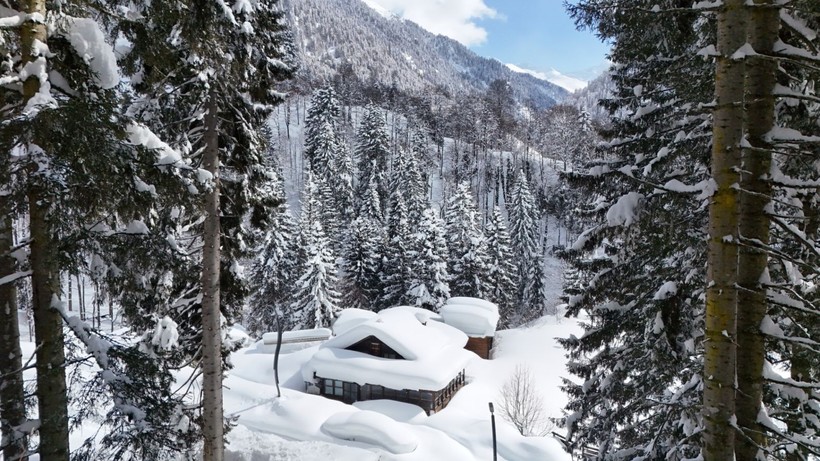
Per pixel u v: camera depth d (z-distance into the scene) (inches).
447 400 1294.3
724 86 185.6
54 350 264.2
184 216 405.4
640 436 429.1
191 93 399.9
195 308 512.1
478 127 4101.9
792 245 273.7
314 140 3393.2
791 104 253.1
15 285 270.7
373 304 1984.5
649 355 394.0
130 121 263.0
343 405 977.5
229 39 382.9
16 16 230.7
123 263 283.7
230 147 467.5
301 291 1771.7
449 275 2014.0
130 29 306.7
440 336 1422.2
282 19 489.4
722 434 187.9
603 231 368.2
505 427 977.5
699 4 189.0
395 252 1985.7
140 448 303.9
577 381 1434.5
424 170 3408.0
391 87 5152.6
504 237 2054.6
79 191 243.3
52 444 262.5
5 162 222.4
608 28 331.3
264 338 1571.1
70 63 263.6
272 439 797.9
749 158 220.4
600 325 446.9
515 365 1578.5
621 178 365.1
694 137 319.0
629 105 482.0
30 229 258.8
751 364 218.5
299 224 2048.5
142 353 282.5
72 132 224.7
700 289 314.3
